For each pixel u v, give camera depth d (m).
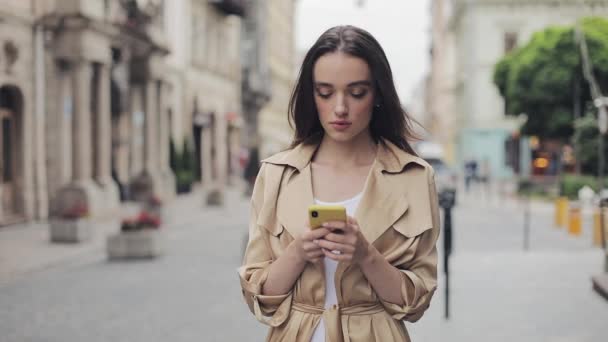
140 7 23.50
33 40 18.27
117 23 21.05
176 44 31.12
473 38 53.78
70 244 13.94
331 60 2.08
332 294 2.16
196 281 9.85
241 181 40.12
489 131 54.06
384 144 2.26
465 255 12.61
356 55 2.08
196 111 33.59
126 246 12.16
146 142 25.56
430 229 2.17
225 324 7.18
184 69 32.03
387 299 2.09
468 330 6.79
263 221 2.20
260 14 48.81
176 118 31.25
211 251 13.30
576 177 27.69
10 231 16.25
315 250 2.00
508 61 34.72
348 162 2.24
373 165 2.20
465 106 57.12
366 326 2.13
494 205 27.33
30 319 7.46
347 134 2.12
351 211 2.18
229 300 8.45
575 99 31.44
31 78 18.19
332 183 2.21
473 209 25.34
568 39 31.41
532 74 32.00
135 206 22.98
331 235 1.94
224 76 39.19
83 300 8.49
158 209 18.73
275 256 2.20
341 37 2.11
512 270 10.68
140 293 8.94
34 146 18.34
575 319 7.27
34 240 14.52
